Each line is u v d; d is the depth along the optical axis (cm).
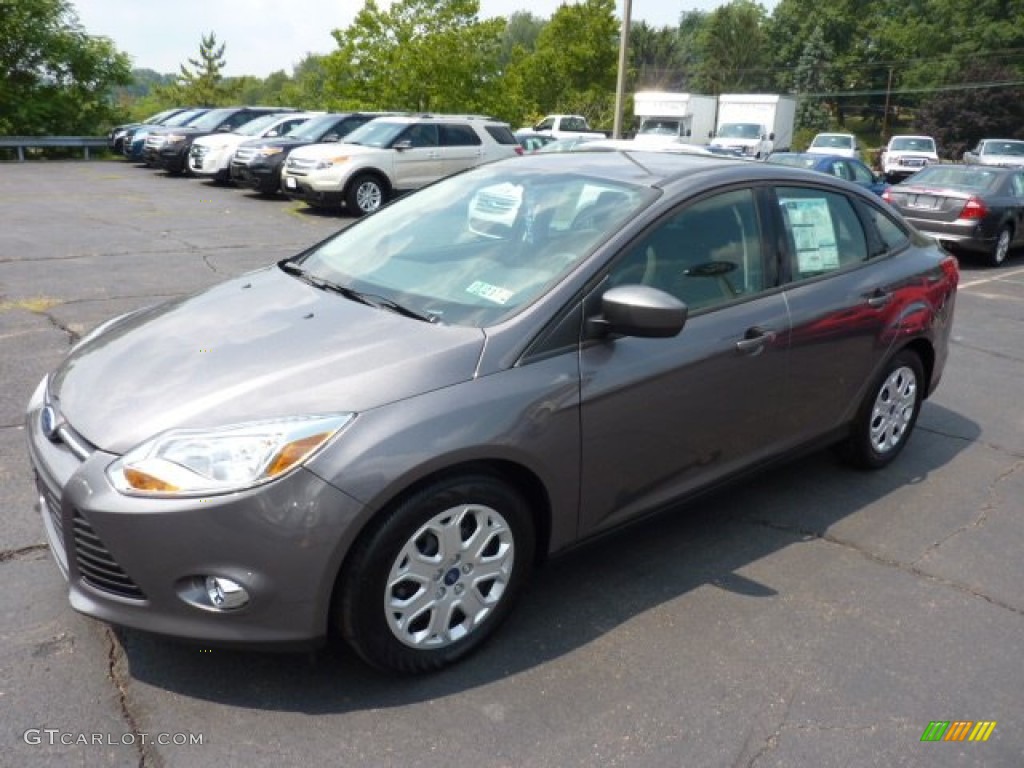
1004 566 372
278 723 254
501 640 300
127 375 279
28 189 1706
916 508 424
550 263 316
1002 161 2859
